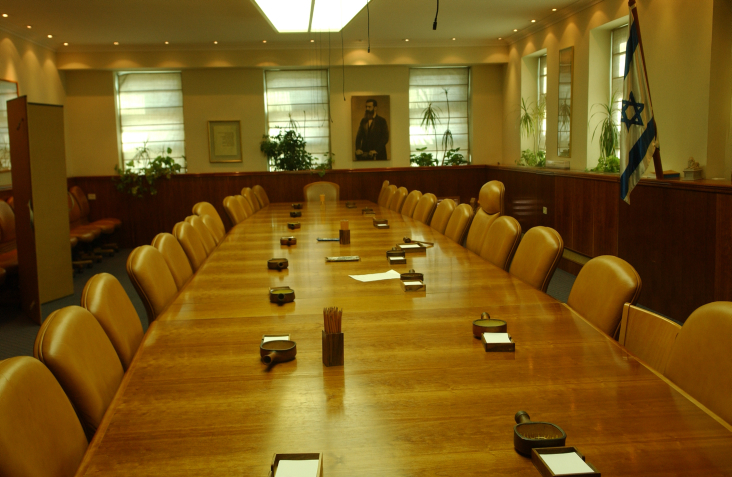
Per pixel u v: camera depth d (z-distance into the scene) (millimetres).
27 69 8438
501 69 10500
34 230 5113
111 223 8883
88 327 1803
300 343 1989
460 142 10734
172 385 1650
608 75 7535
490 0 7148
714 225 4301
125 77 10094
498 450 1274
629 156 4605
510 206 9273
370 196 10016
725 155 5453
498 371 1710
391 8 7391
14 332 4973
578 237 6883
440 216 5125
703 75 5434
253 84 10141
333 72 10266
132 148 10203
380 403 1516
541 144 9484
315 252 3773
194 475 1201
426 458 1249
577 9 7645
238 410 1488
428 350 1896
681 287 4738
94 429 1609
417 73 10539
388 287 2771
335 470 1210
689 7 5582
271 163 10352
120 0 6605
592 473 1132
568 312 2299
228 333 2111
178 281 3215
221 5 6910
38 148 5426
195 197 9602
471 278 2926
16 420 1193
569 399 1518
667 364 1743
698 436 1320
